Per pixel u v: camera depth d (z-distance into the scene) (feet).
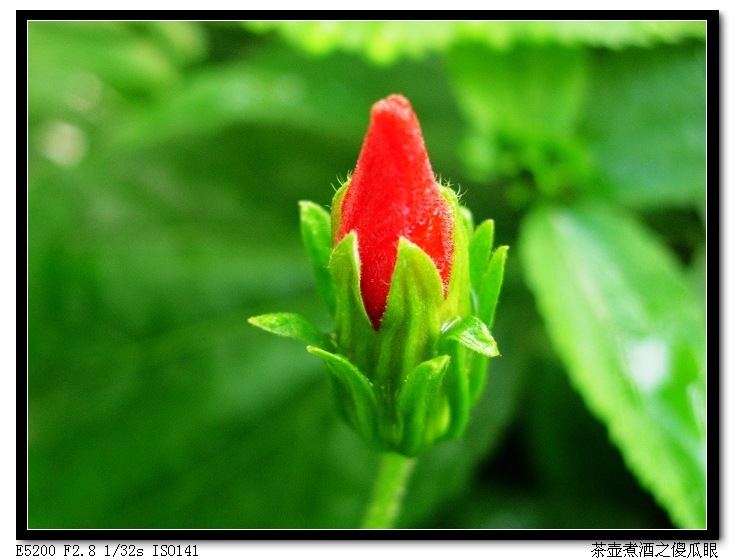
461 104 0.70
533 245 0.58
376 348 0.41
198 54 0.97
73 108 0.85
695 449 0.52
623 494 0.60
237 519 0.59
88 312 0.63
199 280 0.65
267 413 0.62
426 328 0.41
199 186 0.69
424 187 0.40
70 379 0.61
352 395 0.42
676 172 0.62
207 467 0.60
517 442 0.63
